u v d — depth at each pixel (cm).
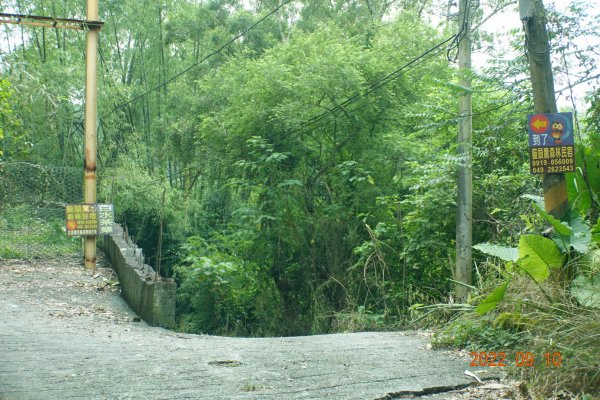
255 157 1920
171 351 702
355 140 1870
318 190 1955
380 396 518
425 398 529
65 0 2561
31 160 2066
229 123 2008
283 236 1853
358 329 1332
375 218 1739
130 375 573
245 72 2247
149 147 2756
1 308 974
